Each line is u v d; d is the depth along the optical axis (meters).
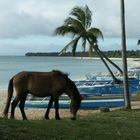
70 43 31.19
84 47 31.27
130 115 16.50
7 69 100.94
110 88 31.19
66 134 10.26
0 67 112.44
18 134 9.41
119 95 28.75
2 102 32.00
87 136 10.34
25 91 14.59
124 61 20.62
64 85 14.46
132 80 35.03
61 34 30.91
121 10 20.36
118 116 16.22
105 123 13.00
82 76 71.25
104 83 35.91
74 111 14.48
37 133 9.84
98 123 12.84
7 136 9.09
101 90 31.25
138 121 14.10
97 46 31.23
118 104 26.08
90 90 31.58
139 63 119.31
